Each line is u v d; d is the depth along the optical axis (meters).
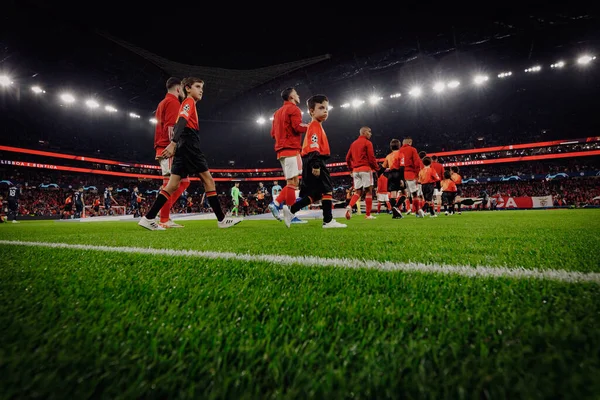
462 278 1.22
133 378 0.56
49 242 3.07
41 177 36.97
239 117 43.50
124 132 43.56
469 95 37.47
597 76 32.56
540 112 38.25
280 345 0.67
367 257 1.79
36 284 1.27
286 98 5.31
